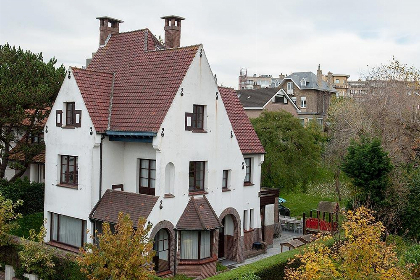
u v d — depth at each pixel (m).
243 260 27.53
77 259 18.05
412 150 37.62
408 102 40.22
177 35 28.92
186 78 24.09
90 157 24.14
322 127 65.12
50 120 26.48
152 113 23.64
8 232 25.91
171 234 23.50
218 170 26.17
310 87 87.25
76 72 25.39
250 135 29.86
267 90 72.25
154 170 24.47
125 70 27.22
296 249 24.12
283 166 39.12
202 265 23.84
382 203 26.47
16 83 29.30
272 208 31.61
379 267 16.11
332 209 31.55
